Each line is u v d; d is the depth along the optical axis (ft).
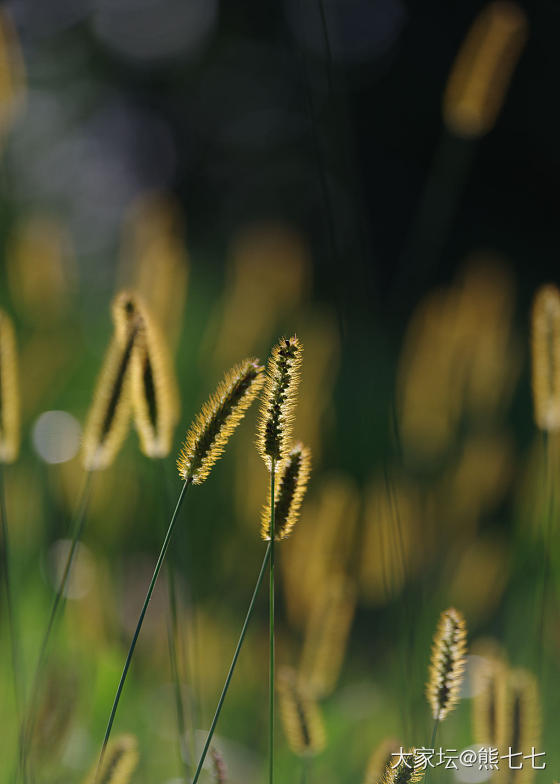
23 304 5.96
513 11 3.80
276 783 3.71
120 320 3.08
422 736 3.35
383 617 4.42
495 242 16.24
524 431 7.20
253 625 4.79
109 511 4.55
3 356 3.14
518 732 3.10
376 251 17.76
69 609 4.00
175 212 5.35
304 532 3.73
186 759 3.19
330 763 3.79
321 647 3.37
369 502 3.76
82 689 3.72
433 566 4.69
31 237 6.16
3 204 7.03
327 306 6.75
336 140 3.60
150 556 4.84
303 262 5.70
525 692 3.11
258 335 5.49
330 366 4.50
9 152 7.22
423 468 4.85
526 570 4.40
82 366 6.80
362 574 3.85
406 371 5.07
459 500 4.74
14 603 3.62
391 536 3.42
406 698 3.36
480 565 4.45
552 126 17.08
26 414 5.39
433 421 4.86
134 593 4.62
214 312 5.90
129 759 3.03
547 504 3.65
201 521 5.22
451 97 3.90
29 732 3.18
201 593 4.88
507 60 3.86
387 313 4.91
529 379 7.48
